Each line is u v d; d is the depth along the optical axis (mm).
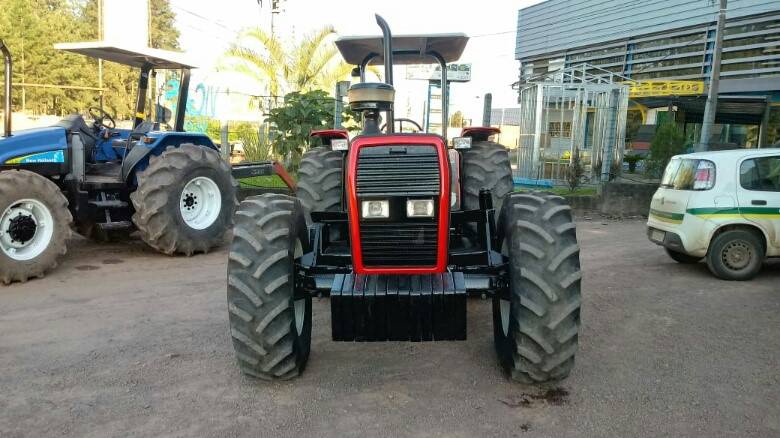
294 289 3719
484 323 5031
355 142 3594
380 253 3559
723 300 5910
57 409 3506
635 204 12242
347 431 3242
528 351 3428
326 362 4215
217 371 4047
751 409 3502
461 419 3367
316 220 4129
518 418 3379
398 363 4184
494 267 3689
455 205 4473
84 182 7223
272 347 3574
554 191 13945
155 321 5094
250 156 14211
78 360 4230
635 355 4363
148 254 7719
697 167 6977
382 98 4023
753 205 6652
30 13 28469
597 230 10453
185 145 7684
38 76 28312
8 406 3541
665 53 22703
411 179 3512
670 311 5512
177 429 3275
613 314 5406
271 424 3326
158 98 9023
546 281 3348
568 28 27359
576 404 3553
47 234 6457
